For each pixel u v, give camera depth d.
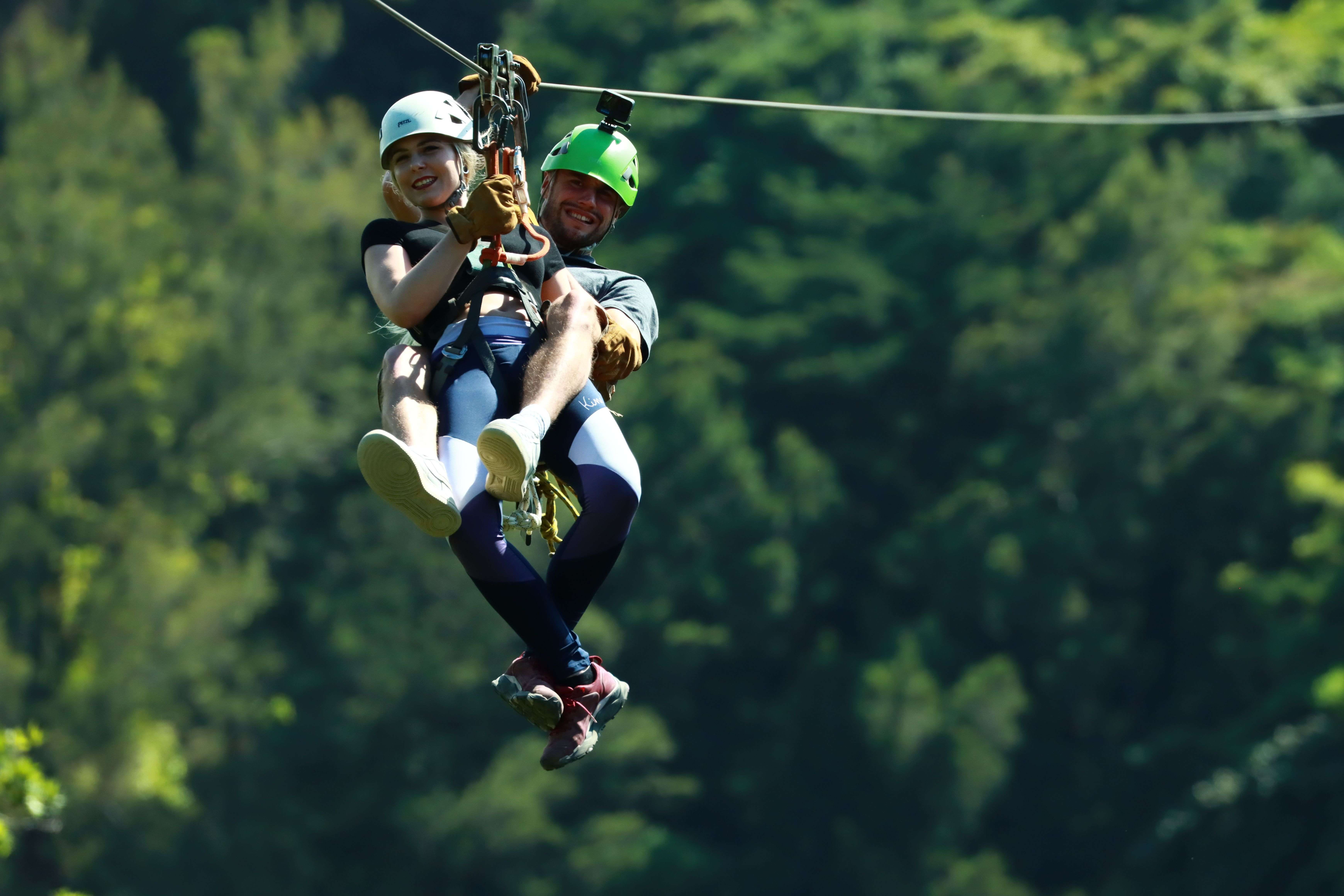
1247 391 131.62
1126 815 125.62
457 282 14.60
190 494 118.00
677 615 129.25
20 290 113.69
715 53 154.38
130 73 169.12
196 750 110.62
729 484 129.62
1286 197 145.00
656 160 152.50
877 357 140.00
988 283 138.88
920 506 140.62
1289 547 129.38
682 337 146.12
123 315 115.69
